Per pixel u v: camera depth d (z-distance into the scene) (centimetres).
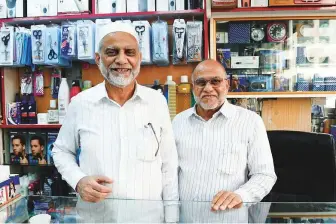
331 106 253
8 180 149
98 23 224
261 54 254
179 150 156
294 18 228
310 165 157
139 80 261
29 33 238
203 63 152
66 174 128
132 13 232
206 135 151
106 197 116
